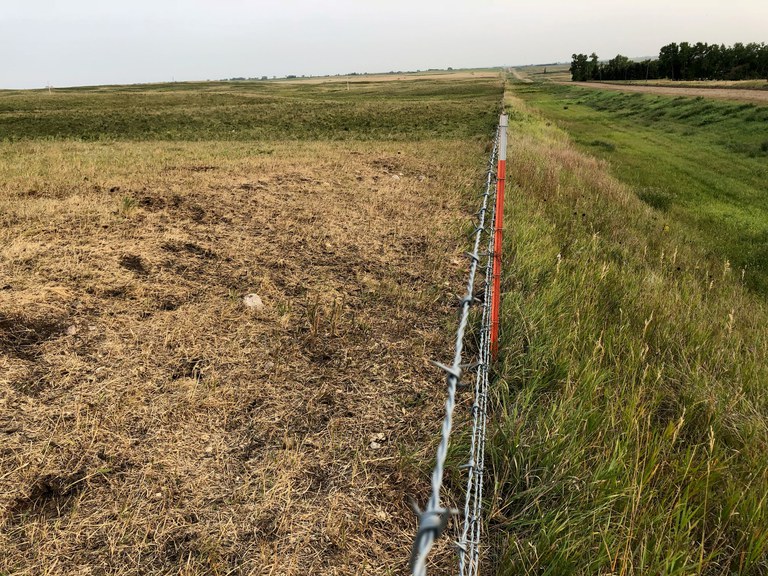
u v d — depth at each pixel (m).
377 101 45.41
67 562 2.12
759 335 5.03
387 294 4.71
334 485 2.63
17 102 44.44
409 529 2.44
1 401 2.90
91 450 2.68
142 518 2.35
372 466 2.76
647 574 2.13
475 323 4.22
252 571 2.15
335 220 6.52
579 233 7.26
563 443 2.82
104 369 3.29
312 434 2.96
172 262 4.80
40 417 2.84
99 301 3.98
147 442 2.78
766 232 9.68
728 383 3.83
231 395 3.20
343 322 4.18
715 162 16.95
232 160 10.62
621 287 5.39
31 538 2.21
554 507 2.54
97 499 2.43
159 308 4.05
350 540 2.34
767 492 2.57
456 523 2.48
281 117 31.84
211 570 2.13
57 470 2.55
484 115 29.38
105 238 5.14
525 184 9.52
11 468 2.52
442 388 3.46
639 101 35.94
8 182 7.23
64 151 13.14
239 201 6.86
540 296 4.61
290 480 2.63
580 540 2.23
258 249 5.35
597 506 2.48
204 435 2.88
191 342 3.67
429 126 25.58
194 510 2.41
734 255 8.41
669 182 14.00
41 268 4.31
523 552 2.24
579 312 4.45
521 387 3.53
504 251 5.66
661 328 4.57
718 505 2.62
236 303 4.24
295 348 3.74
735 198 12.47
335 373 3.54
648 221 9.44
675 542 2.28
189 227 5.72
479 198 8.05
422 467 2.74
